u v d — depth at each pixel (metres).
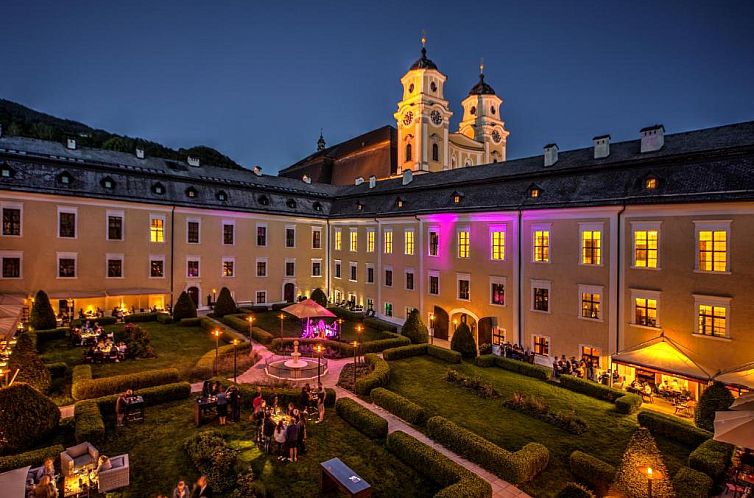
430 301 38.50
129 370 24.14
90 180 37.16
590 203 26.59
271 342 31.39
